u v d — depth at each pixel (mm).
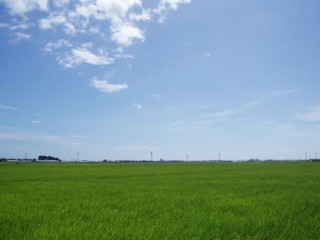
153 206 12875
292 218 10250
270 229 8688
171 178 33438
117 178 33562
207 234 8070
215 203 13656
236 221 9703
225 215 10703
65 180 30188
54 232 8156
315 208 12305
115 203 13719
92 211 11453
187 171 51875
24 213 10969
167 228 8500
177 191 19297
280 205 13016
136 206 12930
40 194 17531
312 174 40219
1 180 29922
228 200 14664
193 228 8570
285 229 8531
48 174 41125
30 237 7699
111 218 10102
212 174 41531
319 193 17703
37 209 11922
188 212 11234
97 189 20734
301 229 8531
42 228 8445
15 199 15070
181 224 9109
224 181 28484
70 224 9227
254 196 16391
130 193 18094
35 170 54344
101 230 8375
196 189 20594
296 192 18344
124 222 9500
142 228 8516
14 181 28688
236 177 34750
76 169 60531
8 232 8289
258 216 10555
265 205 13086
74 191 19344
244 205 13055
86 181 28891
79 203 13703
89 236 7805
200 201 14477
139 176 37406
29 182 27359
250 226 9055
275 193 17875
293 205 12984
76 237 7762
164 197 15969
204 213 11094
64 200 14828
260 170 54406
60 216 10555
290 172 46312
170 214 10953
